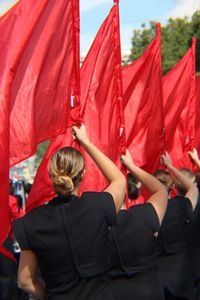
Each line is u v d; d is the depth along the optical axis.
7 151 5.65
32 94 6.57
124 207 6.34
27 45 6.46
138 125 9.88
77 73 7.11
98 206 4.77
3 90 5.82
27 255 4.71
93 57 8.47
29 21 6.21
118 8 8.62
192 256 8.15
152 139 9.91
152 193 5.80
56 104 6.94
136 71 9.92
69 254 4.65
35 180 7.64
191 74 11.37
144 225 5.91
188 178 7.64
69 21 7.02
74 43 7.06
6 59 5.98
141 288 5.89
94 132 8.27
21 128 6.47
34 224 4.71
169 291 7.13
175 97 11.30
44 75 6.78
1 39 6.12
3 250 5.48
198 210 8.18
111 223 4.80
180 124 11.30
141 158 9.82
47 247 4.65
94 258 4.69
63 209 4.74
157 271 6.05
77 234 4.68
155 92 9.98
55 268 4.66
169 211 7.23
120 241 5.91
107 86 8.52
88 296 4.60
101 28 8.55
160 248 7.25
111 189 4.89
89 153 5.10
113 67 8.59
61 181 4.71
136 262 5.95
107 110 8.47
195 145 12.35
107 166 5.00
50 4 6.82
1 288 9.88
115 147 8.50
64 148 4.83
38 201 7.61
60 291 4.64
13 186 14.38
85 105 8.33
